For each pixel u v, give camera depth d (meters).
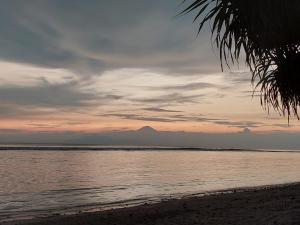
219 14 5.09
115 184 42.19
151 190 34.97
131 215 16.25
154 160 120.56
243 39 5.41
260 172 63.16
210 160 123.25
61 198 29.38
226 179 48.28
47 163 95.25
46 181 47.06
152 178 50.94
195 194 29.47
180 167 80.25
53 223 15.77
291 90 6.41
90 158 133.62
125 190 35.34
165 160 121.31
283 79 6.32
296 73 6.09
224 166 84.69
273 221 10.34
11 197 30.61
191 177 52.25
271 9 4.22
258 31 4.77
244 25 5.12
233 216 12.27
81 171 66.50
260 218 11.08
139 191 34.16
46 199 28.84
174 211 16.52
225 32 5.28
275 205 14.20
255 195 21.67
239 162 107.75
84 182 45.31
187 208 17.25
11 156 142.88
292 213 11.11
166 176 54.53
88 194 32.09
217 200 20.20
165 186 39.22
